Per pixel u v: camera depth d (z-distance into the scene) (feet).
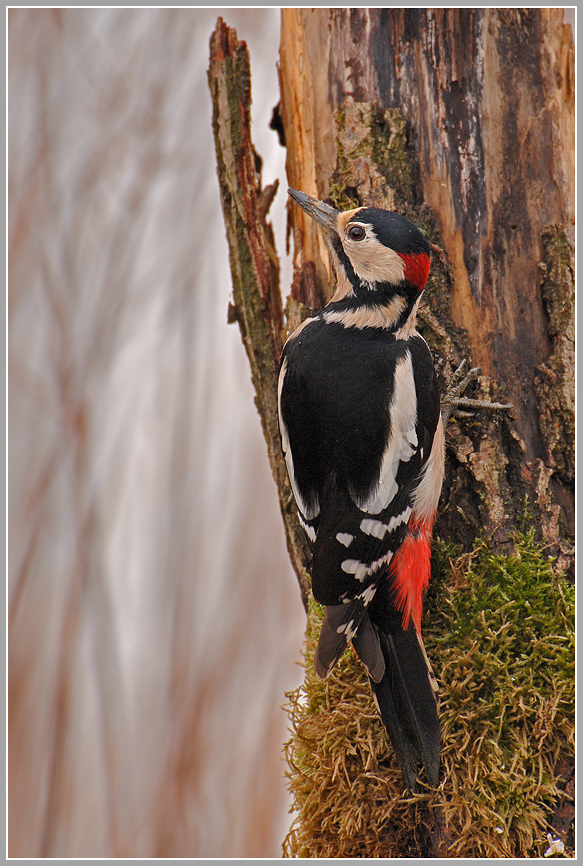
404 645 20.83
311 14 23.21
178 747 29.19
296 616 31.65
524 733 20.22
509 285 22.00
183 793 28.73
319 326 22.86
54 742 29.45
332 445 21.44
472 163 21.95
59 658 29.99
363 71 22.50
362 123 22.50
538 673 20.57
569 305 21.70
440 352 22.33
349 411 21.36
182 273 32.55
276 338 26.05
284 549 31.96
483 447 22.00
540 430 21.84
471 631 21.09
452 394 22.13
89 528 30.81
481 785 20.02
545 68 21.98
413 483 21.29
